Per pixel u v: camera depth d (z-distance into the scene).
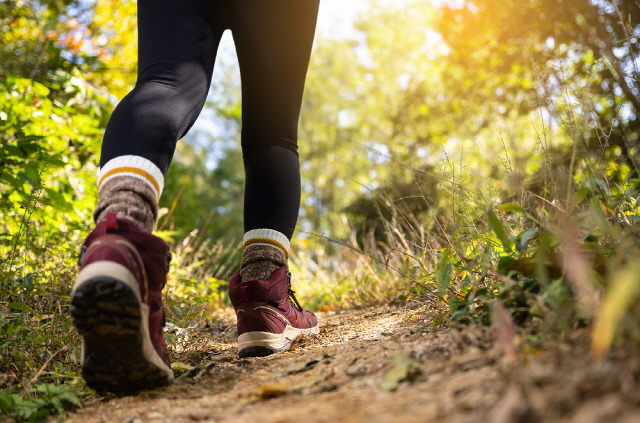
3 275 2.14
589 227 1.43
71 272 2.55
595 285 1.07
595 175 1.71
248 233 1.80
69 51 5.69
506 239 1.37
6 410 1.18
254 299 1.73
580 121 1.78
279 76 1.77
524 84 7.94
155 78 1.41
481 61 8.41
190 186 7.81
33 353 1.67
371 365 1.19
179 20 1.49
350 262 4.20
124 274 1.12
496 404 0.79
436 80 13.81
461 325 1.33
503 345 0.92
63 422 1.16
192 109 1.44
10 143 2.97
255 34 1.74
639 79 1.84
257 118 1.80
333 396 1.02
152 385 1.29
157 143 1.31
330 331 2.12
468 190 1.88
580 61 4.89
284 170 1.80
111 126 1.33
